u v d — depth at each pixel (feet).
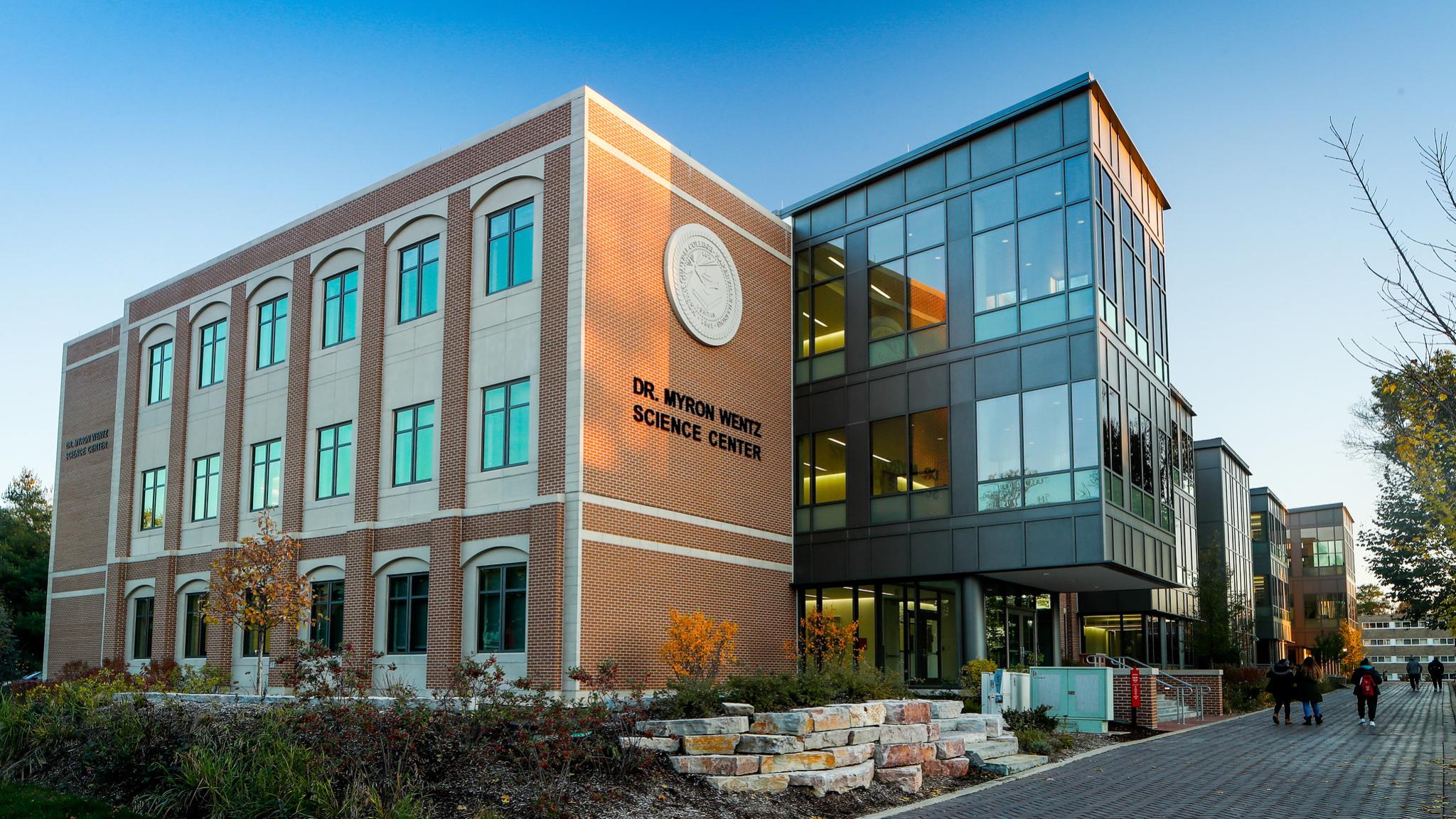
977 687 81.97
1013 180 92.58
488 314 83.66
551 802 41.14
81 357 131.13
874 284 99.66
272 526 84.94
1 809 44.83
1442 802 46.52
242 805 41.16
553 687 72.38
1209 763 60.59
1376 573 145.18
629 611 77.97
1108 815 44.98
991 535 88.69
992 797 50.06
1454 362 37.45
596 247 79.46
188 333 111.45
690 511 85.81
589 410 76.84
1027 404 88.53
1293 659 277.85
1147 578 95.14
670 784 46.16
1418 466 58.13
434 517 82.79
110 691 67.87
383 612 86.33
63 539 126.82
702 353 89.92
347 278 95.86
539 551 75.77
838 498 97.86
